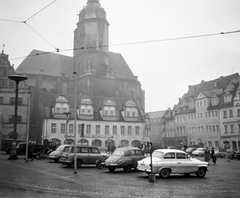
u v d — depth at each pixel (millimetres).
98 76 73875
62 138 57250
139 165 18156
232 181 16172
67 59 82500
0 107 61594
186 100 83688
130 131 63031
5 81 63156
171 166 17438
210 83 78812
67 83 76750
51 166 24656
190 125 77938
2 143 53844
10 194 10961
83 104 60594
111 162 20828
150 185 14133
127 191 12219
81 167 24781
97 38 75000
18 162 28047
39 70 75188
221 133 66750
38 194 11070
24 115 62500
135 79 84688
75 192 11672
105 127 61250
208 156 30375
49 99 60656
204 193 11984
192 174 20000
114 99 65000
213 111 69875
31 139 63000
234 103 63719
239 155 43562
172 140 86250
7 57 64312
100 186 13484
